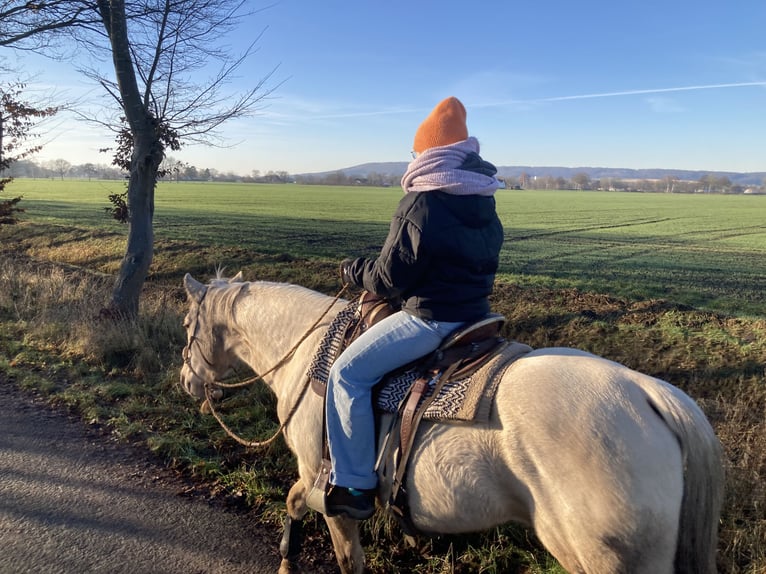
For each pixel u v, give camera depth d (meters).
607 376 2.23
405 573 3.59
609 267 14.55
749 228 27.22
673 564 2.03
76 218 24.89
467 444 2.33
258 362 3.64
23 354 7.48
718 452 2.09
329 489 2.77
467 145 2.61
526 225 28.20
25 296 10.16
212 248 16.50
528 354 2.52
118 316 8.39
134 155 8.80
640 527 1.99
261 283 3.81
